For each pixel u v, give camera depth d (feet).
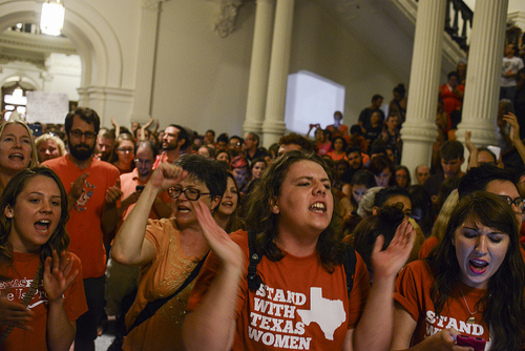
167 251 7.74
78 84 76.59
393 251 5.83
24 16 40.68
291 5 37.29
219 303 5.34
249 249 5.91
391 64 49.06
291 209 5.83
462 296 6.68
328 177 6.15
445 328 6.56
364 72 49.85
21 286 7.33
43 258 7.45
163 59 44.19
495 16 21.02
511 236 6.56
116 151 19.75
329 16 48.49
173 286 7.55
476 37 21.35
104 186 12.00
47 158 16.07
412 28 41.04
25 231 7.29
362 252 8.50
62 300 7.26
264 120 38.86
